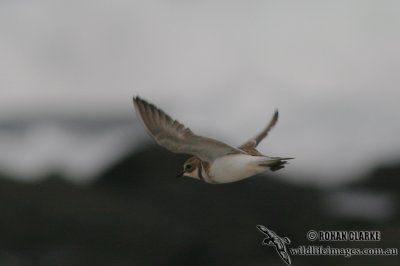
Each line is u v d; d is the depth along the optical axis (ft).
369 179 72.13
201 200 64.39
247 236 59.93
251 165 27.48
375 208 67.10
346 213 63.46
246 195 64.49
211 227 61.72
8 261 59.57
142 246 60.75
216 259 58.90
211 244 59.98
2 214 62.90
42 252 60.85
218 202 63.87
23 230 62.13
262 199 64.13
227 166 27.68
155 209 64.54
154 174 67.82
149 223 62.39
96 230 62.13
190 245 60.23
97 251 60.70
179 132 26.53
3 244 61.36
